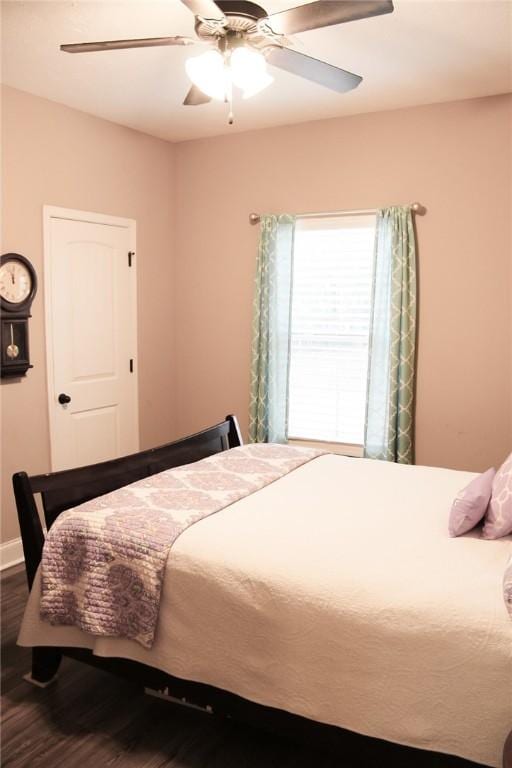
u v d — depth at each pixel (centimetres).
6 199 350
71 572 219
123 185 432
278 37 226
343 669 177
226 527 218
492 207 371
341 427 436
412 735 168
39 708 230
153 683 213
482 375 383
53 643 227
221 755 206
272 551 201
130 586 207
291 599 185
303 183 429
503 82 341
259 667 189
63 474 245
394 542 208
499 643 160
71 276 396
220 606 195
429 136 383
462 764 165
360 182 408
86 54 300
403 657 169
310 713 182
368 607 176
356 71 324
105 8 253
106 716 226
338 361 433
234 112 398
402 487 273
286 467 298
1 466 358
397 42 287
